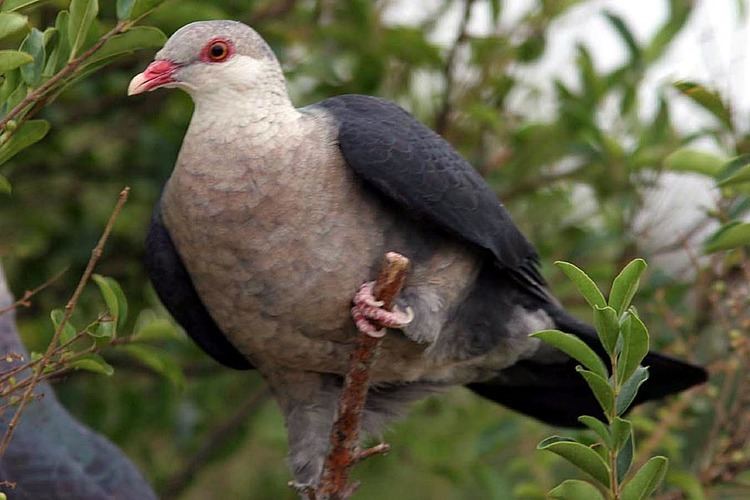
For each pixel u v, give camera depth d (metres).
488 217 8.82
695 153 9.66
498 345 9.49
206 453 12.52
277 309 8.59
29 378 7.71
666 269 12.42
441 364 9.45
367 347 7.57
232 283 8.55
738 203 10.09
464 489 14.17
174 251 9.06
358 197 8.50
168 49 8.55
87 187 12.88
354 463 7.73
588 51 12.59
